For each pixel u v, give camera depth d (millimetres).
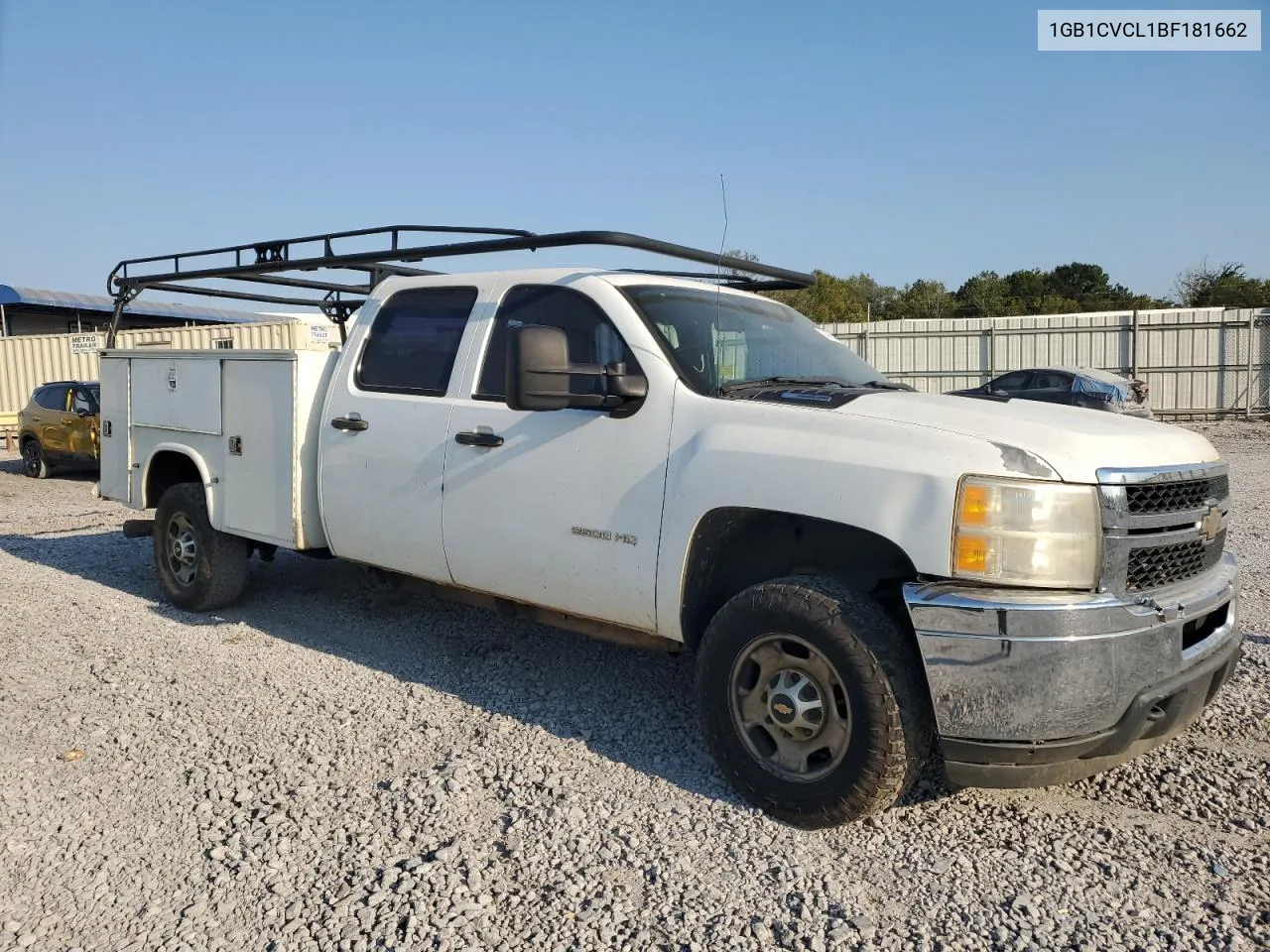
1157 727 3361
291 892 3082
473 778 3863
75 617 6254
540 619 4652
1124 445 3367
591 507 4094
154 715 4543
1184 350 26406
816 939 2824
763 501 3562
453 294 4910
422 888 3084
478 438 4492
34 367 22781
